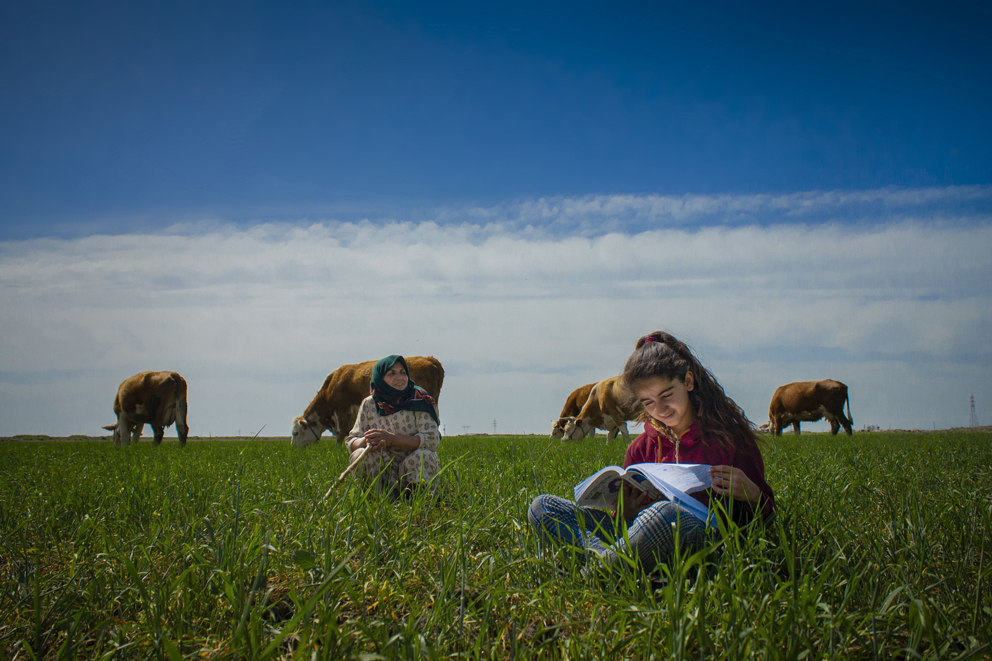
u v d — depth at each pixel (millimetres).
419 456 4898
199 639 2104
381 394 5199
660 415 2881
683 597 2057
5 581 2732
